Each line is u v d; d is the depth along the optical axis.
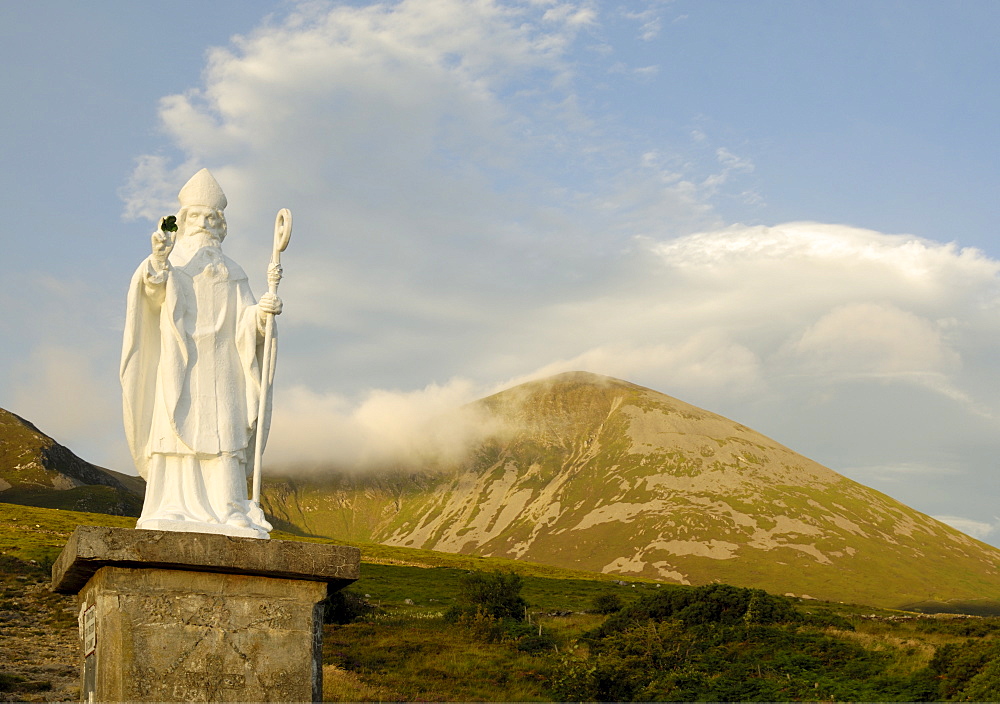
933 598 178.12
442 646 50.66
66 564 11.94
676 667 46.81
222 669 11.77
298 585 12.27
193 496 12.93
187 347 13.28
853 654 48.28
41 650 42.53
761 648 49.94
